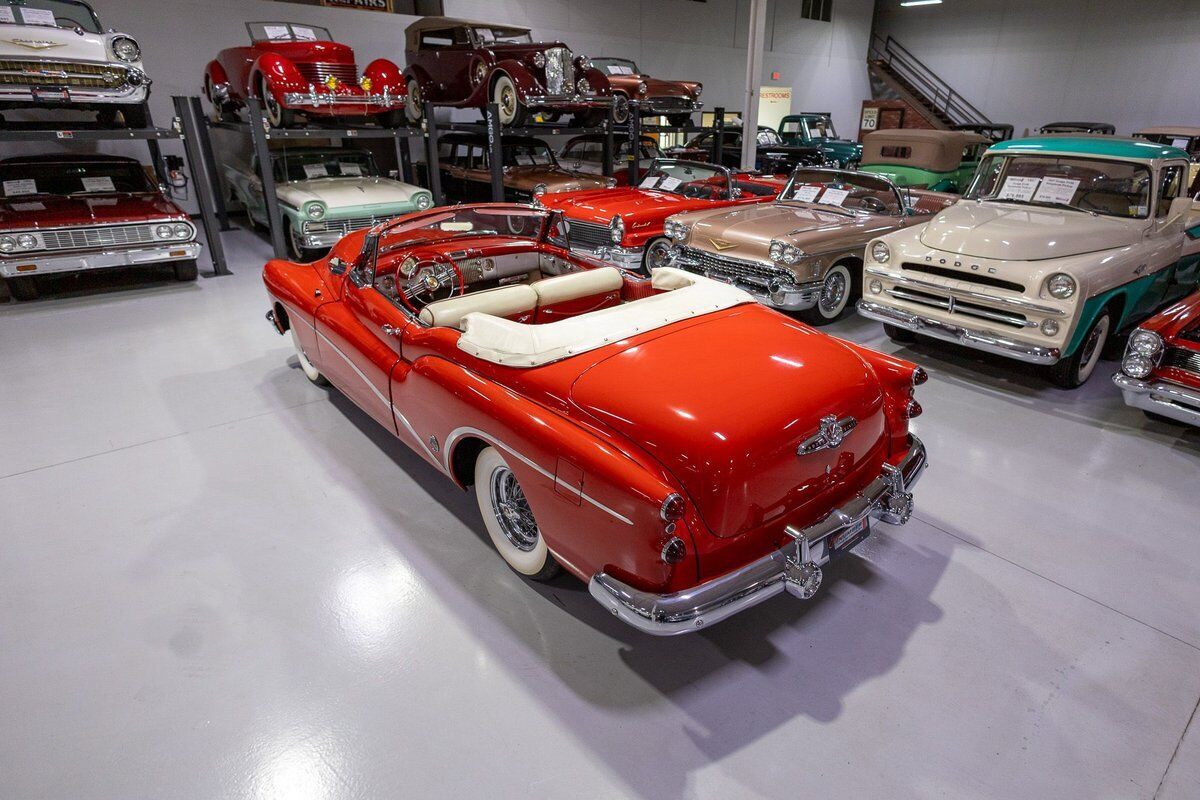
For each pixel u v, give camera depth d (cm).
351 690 218
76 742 200
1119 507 319
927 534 298
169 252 656
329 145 1134
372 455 363
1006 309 424
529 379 231
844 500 238
